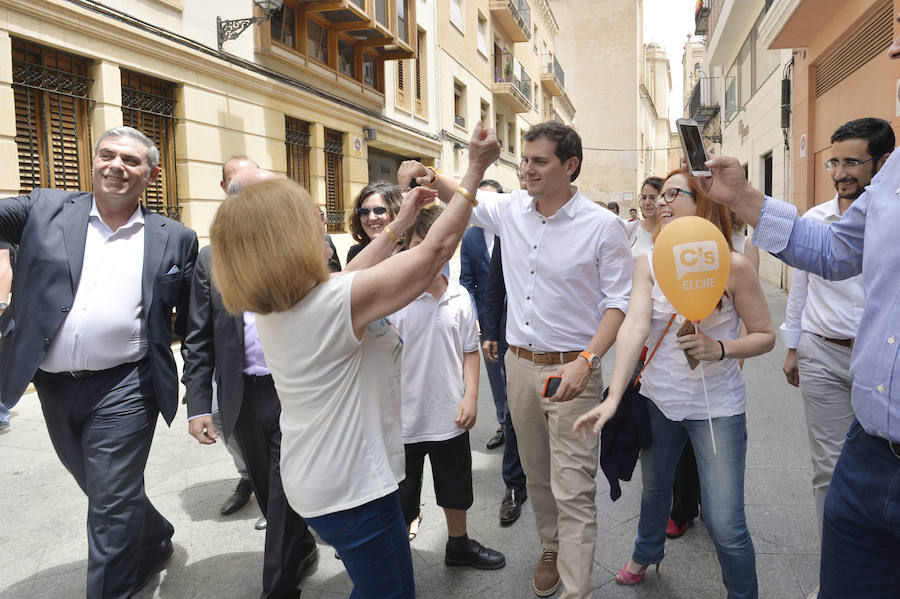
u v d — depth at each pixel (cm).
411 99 1586
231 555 313
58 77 668
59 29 648
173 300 272
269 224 153
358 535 167
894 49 160
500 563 293
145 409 260
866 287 155
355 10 1134
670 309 236
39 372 256
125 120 761
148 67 765
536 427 268
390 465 177
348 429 164
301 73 1106
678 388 237
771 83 1334
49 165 665
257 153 981
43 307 245
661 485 257
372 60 1414
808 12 851
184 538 331
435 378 275
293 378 164
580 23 3969
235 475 413
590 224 249
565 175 249
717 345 222
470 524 338
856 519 160
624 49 3912
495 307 402
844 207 278
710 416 226
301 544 271
